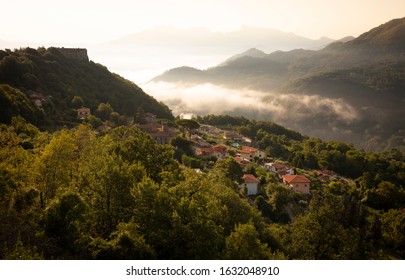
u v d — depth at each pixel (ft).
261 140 629.51
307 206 329.11
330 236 149.48
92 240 105.29
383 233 266.57
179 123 521.65
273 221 287.89
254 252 117.70
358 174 569.23
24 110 396.37
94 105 540.52
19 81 501.97
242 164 419.13
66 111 485.15
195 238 106.32
